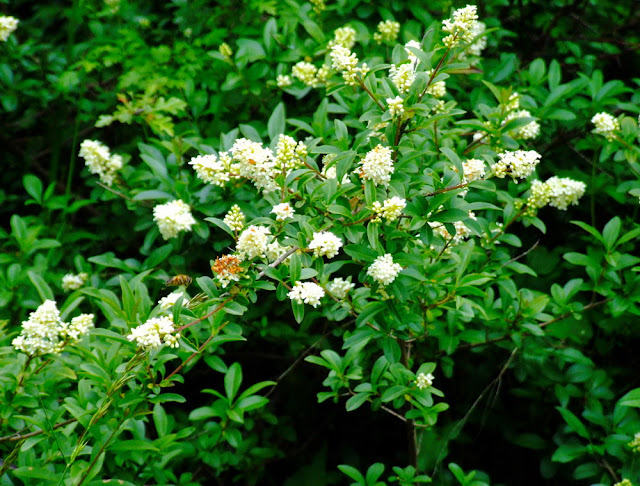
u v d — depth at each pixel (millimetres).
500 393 1290
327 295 1092
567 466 1216
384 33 1248
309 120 1258
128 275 1154
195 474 1220
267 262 919
